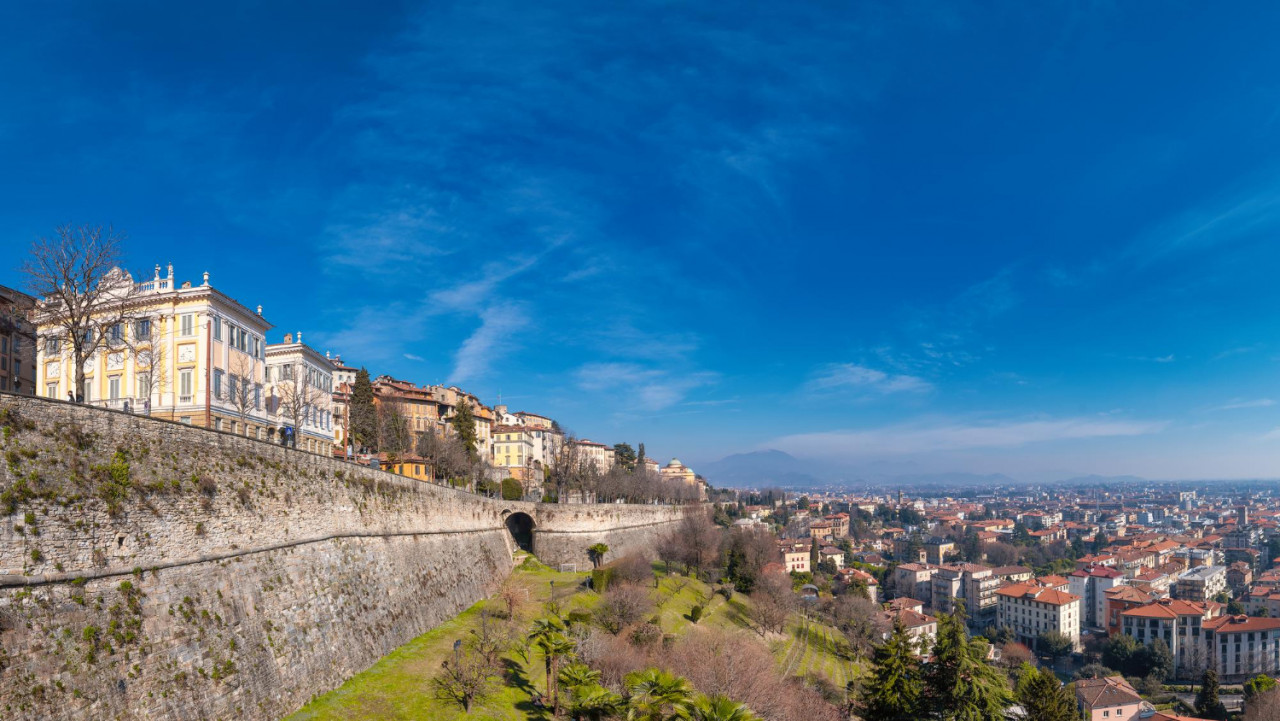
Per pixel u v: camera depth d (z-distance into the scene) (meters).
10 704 31.00
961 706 75.81
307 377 109.12
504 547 111.44
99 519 37.84
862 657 130.00
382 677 57.75
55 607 34.47
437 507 86.00
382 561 68.19
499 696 61.38
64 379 80.38
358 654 57.94
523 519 132.50
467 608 84.62
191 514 44.06
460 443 155.25
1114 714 135.25
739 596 140.62
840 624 152.38
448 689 57.88
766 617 125.44
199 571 43.84
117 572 38.16
